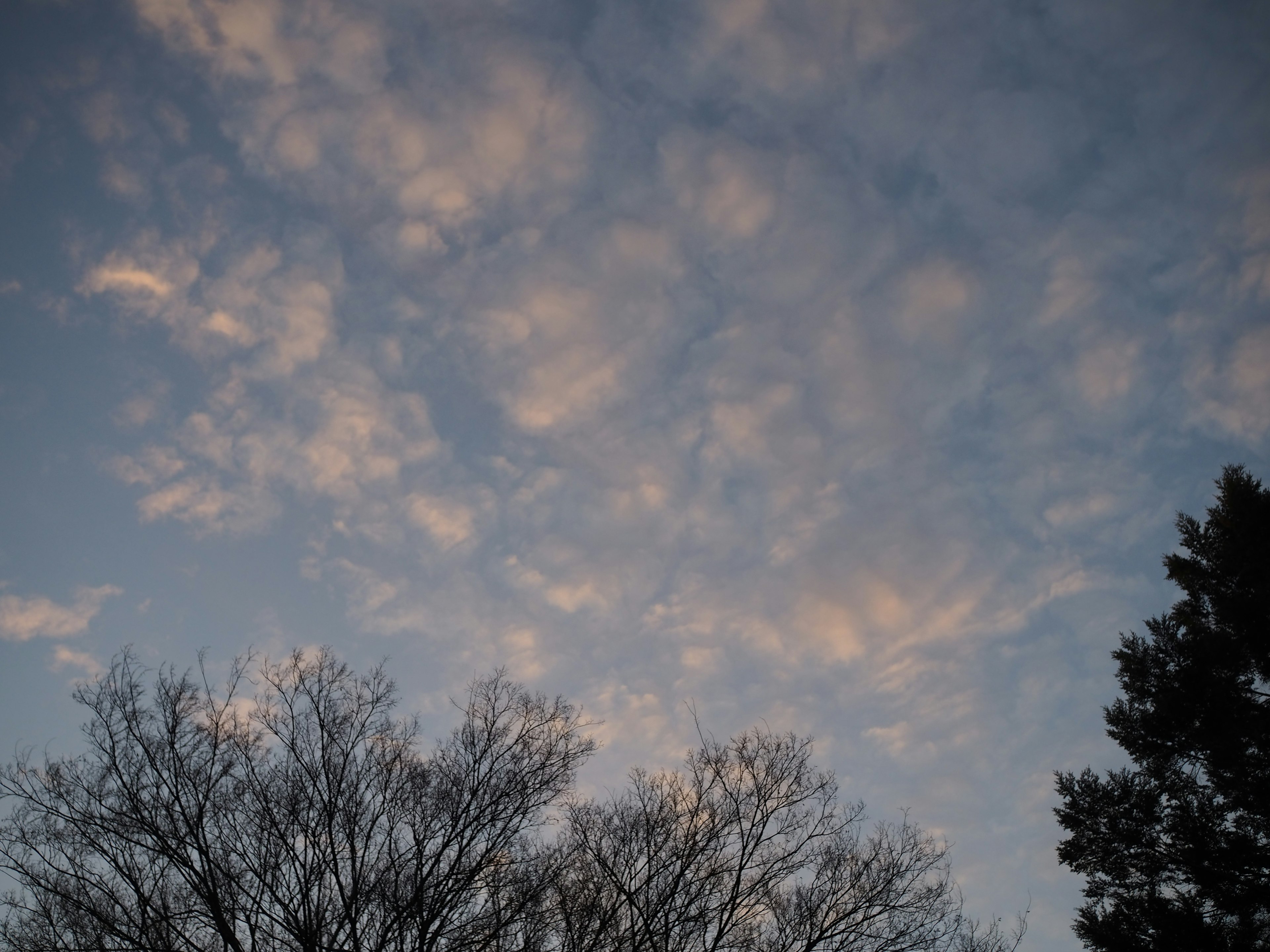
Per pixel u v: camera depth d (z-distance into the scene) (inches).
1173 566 767.7
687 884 500.7
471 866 473.7
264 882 447.8
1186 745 686.5
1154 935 621.0
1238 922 614.2
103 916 416.2
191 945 424.8
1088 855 693.3
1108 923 639.8
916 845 538.0
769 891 513.7
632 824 521.3
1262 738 640.4
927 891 520.1
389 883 460.4
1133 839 664.4
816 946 491.8
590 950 458.3
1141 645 754.2
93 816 450.0
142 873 444.5
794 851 530.0
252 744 509.7
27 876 433.4
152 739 486.0
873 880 518.9
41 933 419.8
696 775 557.9
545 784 518.9
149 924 418.9
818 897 514.3
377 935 444.8
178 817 466.3
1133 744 709.3
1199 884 641.0
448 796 499.8
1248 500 733.3
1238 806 652.1
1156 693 706.8
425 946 434.0
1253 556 710.5
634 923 475.8
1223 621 716.0
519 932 462.6
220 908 427.2
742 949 483.8
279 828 469.4
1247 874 622.2
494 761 522.6
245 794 488.4
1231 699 666.8
